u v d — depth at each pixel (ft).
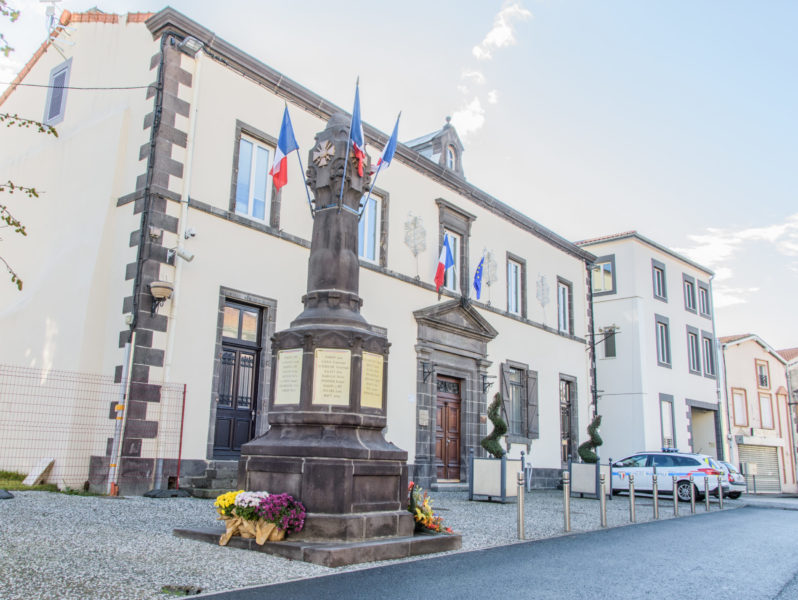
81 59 50.21
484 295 69.31
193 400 41.11
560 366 79.51
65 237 45.96
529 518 39.27
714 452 114.73
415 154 61.16
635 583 20.74
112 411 38.96
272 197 48.34
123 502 33.19
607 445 99.04
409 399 57.31
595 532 34.65
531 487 70.54
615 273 102.63
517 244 75.66
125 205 42.55
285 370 25.77
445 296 63.21
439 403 62.03
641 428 96.58
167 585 17.33
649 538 33.06
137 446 38.09
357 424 24.71
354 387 24.85
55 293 44.42
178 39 44.14
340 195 27.53
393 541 23.70
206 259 43.21
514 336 72.33
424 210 62.85
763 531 38.96
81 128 48.01
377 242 57.77
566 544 29.32
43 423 40.75
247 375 45.50
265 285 46.62
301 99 50.96
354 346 25.14
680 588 20.30
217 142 45.16
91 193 45.01
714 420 115.75
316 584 18.37
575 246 85.05
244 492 23.82
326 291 26.58
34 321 45.32
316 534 22.94
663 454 70.64
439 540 25.44
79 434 39.86
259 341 46.32
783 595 19.84
